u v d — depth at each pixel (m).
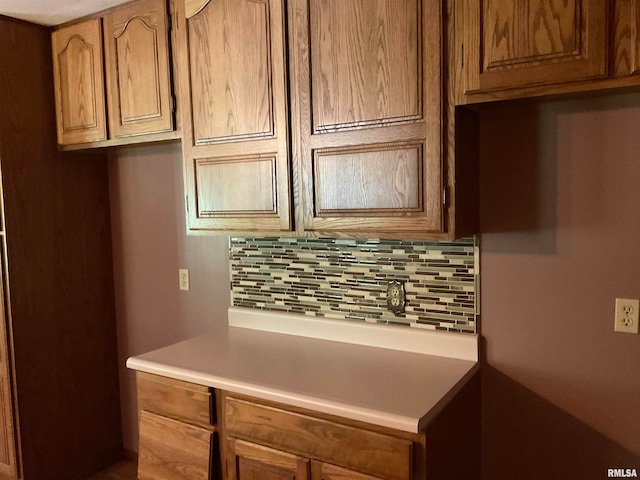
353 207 1.75
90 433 2.85
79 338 2.79
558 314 1.73
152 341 2.83
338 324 2.15
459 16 1.51
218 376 1.78
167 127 2.17
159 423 1.94
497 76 1.46
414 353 1.98
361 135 1.70
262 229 1.95
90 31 2.37
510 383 1.83
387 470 1.46
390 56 1.63
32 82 2.52
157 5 2.14
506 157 1.77
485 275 1.84
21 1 2.20
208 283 2.58
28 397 2.56
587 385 1.70
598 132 1.63
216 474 1.83
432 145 1.59
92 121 2.43
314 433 1.58
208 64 2.01
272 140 1.88
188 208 2.14
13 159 2.46
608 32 1.33
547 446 1.78
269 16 1.85
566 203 1.69
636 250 1.60
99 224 2.86
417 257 1.96
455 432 1.67
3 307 2.49
